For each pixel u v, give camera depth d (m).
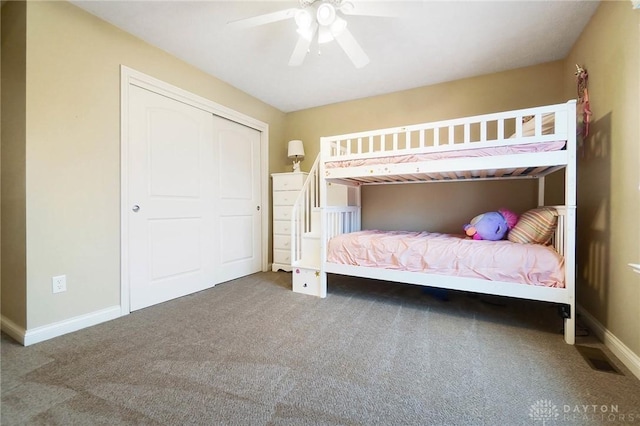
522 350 1.63
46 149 1.77
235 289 2.88
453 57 2.59
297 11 1.62
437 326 1.98
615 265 1.61
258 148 3.64
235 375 1.38
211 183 2.94
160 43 2.36
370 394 1.24
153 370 1.43
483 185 3.01
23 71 1.70
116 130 2.14
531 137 1.87
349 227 3.31
